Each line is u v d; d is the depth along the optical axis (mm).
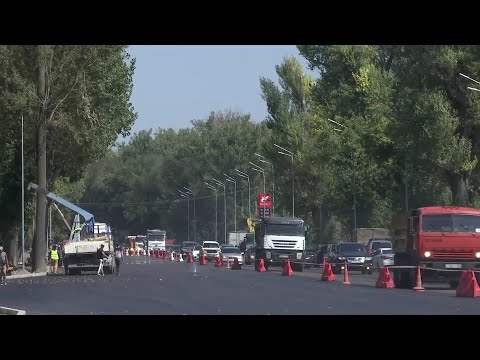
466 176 148750
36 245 155125
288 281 106875
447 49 142625
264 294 79812
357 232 177875
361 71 191875
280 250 146125
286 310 60812
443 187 163000
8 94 149250
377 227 192125
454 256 85500
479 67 141500
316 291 84500
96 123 156875
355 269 138625
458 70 144750
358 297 74875
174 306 66062
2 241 182625
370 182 180625
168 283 102625
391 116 156750
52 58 152375
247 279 113062
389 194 179625
